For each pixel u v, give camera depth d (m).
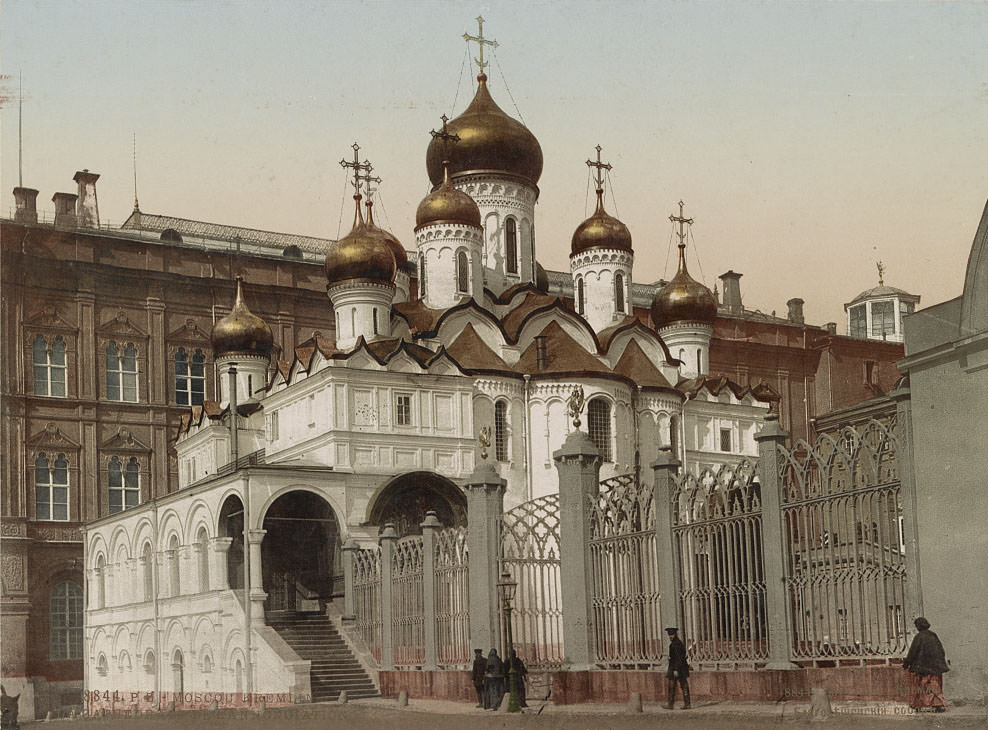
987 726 19.75
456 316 56.75
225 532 47.41
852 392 62.94
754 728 21.06
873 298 57.50
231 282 67.44
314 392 51.97
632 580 27.55
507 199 62.91
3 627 57.97
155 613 51.09
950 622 21.84
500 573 32.31
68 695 58.38
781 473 24.03
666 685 25.62
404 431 51.38
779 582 23.64
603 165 60.16
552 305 58.88
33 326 61.59
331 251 55.31
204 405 60.88
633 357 60.00
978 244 22.55
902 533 22.95
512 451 54.28
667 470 26.84
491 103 64.19
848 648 22.33
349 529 47.88
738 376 66.25
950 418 22.41
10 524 59.38
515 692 28.80
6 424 60.19
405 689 36.84
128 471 63.81
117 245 64.56
